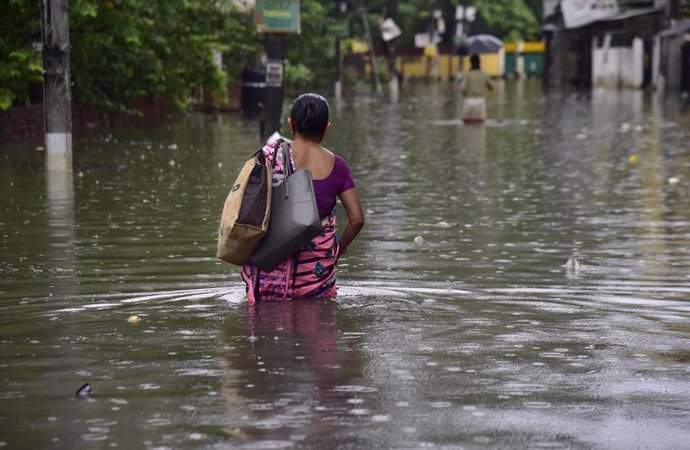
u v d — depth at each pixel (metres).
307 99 12.73
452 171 29.84
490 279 14.34
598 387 9.33
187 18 47.59
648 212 21.44
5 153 32.19
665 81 94.94
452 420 8.41
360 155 35.16
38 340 10.88
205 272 14.62
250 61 61.38
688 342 10.91
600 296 13.23
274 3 39.94
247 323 11.54
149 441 7.93
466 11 154.62
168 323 11.58
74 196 23.09
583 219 20.44
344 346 10.59
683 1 93.81
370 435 8.05
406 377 9.54
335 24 89.75
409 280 14.23
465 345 10.69
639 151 36.09
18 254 16.09
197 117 54.72
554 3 135.88
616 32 110.06
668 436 8.10
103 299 12.87
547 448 7.83
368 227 19.31
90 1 33.56
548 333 11.23
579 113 61.97
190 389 9.18
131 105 46.06
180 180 26.39
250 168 12.23
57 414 8.55
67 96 27.64
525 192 24.89
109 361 10.06
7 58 33.41
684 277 14.55
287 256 12.46
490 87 53.22
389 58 127.38
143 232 18.28
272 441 7.92
